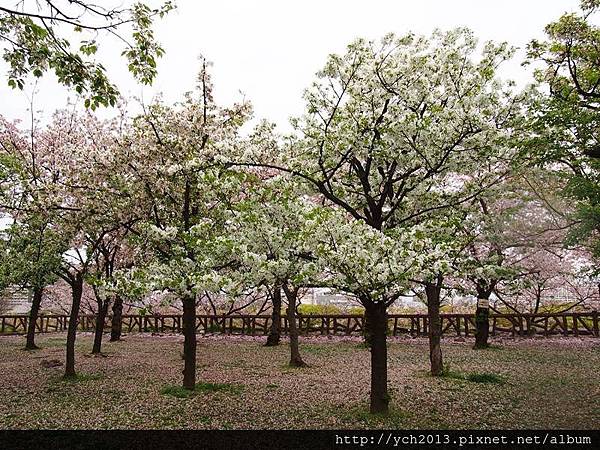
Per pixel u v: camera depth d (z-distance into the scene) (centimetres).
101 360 1504
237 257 754
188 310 1020
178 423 749
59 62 598
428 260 666
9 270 1200
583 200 910
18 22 599
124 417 786
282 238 695
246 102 1055
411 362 1386
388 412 785
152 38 627
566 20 782
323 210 670
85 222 1035
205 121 993
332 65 839
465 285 1599
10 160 1303
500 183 911
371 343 793
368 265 647
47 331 2734
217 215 948
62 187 1018
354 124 802
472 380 1062
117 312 2156
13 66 628
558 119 748
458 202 881
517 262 1493
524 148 780
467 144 778
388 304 774
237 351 1722
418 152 789
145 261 1068
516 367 1232
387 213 867
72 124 1574
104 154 984
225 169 805
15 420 775
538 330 1908
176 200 1015
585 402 850
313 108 863
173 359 1521
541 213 1061
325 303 2891
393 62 842
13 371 1299
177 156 954
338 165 820
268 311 2811
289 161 846
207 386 1020
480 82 789
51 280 1222
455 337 1977
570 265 1689
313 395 943
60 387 1048
